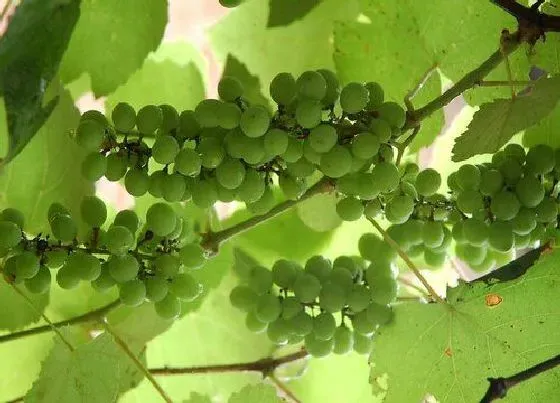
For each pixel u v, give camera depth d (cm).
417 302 50
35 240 46
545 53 50
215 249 51
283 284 51
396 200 47
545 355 49
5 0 51
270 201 48
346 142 45
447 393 50
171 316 48
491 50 51
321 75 44
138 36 53
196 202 46
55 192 53
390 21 53
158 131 46
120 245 45
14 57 40
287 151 45
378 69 54
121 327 54
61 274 46
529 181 46
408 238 50
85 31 53
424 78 51
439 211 49
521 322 48
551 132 49
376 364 50
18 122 41
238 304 52
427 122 53
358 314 50
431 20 52
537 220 47
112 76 54
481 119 44
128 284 46
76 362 47
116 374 47
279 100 45
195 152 45
